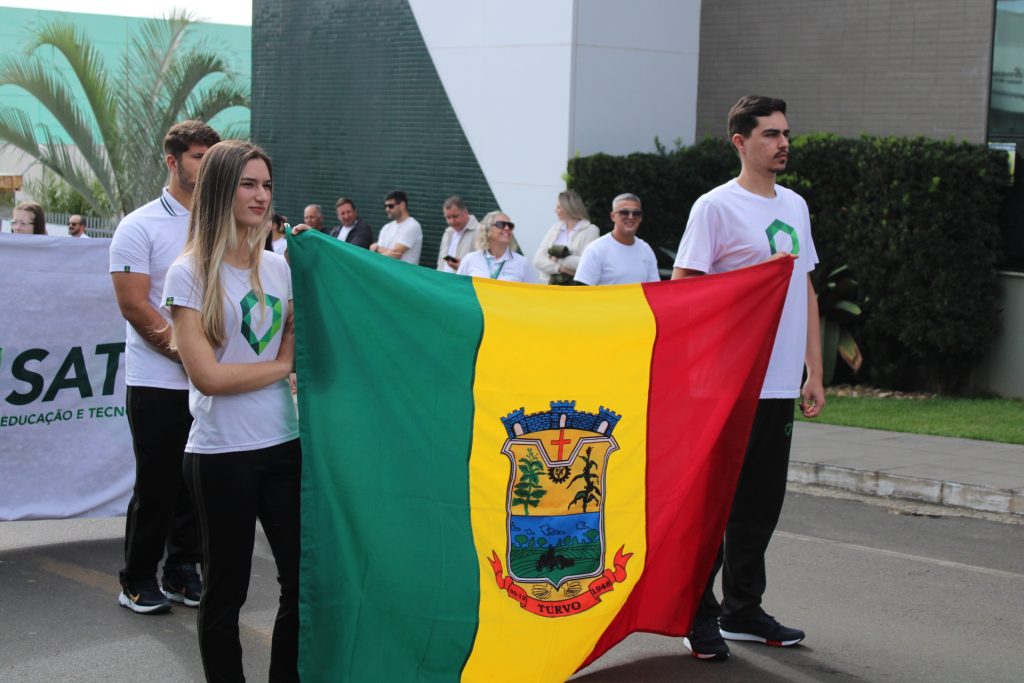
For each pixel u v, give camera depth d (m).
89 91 19.02
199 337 4.27
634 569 4.82
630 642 5.75
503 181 14.32
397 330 4.47
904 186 11.77
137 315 5.58
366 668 4.42
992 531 7.86
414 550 4.45
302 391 4.38
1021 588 6.64
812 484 9.16
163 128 19.23
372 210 16.06
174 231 5.66
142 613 6.08
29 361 7.02
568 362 4.68
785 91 14.49
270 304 4.41
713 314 4.91
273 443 4.39
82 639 5.74
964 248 11.73
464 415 4.53
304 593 4.36
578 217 11.55
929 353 12.15
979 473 8.78
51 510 7.14
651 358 4.82
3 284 6.92
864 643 5.73
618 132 13.97
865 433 10.34
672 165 13.26
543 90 13.78
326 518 4.38
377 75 15.79
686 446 4.90
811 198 12.52
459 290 4.60
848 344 12.42
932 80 13.22
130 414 5.81
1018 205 11.89
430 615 4.46
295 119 17.06
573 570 4.71
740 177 5.56
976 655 5.57
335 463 4.38
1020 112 12.19
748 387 5.00
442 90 14.95
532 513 4.63
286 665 4.55
